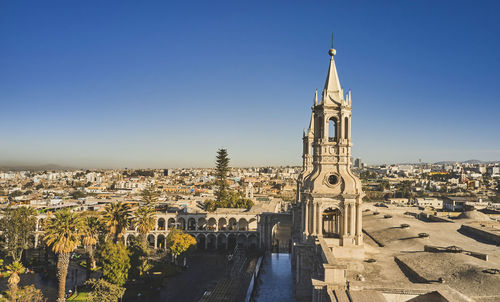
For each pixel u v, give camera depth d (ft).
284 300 219.41
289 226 606.14
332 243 181.88
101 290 232.53
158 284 289.33
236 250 411.34
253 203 648.38
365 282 133.49
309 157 308.19
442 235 203.72
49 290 285.84
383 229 218.18
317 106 193.36
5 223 349.00
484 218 269.23
